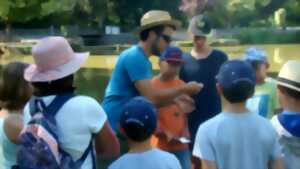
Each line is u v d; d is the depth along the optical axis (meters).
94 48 30.83
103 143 2.84
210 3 41.66
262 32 36.88
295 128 2.99
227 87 2.88
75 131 2.70
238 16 44.53
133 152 2.88
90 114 2.74
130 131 2.80
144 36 3.96
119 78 3.94
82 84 14.38
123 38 36.53
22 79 3.17
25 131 2.64
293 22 47.78
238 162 2.89
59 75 2.75
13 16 40.41
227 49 28.36
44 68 2.77
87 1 42.34
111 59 24.36
